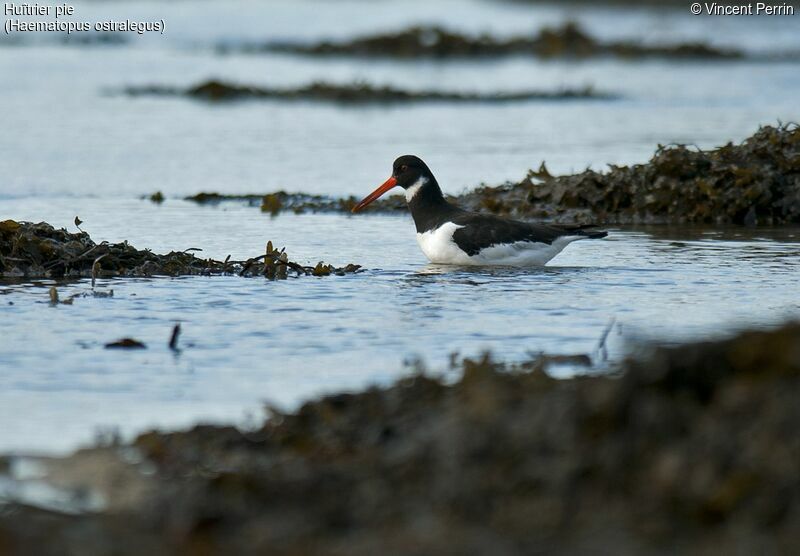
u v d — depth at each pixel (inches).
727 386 306.3
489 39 2073.1
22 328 517.3
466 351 483.2
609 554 266.5
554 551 269.6
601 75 1774.1
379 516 292.7
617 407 305.0
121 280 624.1
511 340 500.1
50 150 1104.2
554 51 2032.5
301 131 1254.3
